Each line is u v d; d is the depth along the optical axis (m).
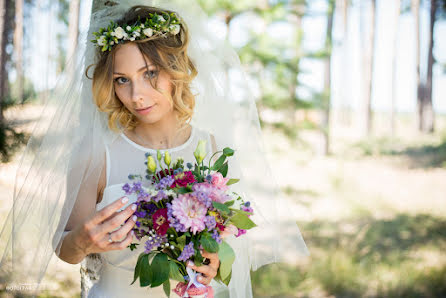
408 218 6.50
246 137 1.74
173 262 1.27
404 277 4.41
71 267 3.59
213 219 1.19
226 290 1.77
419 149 12.84
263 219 1.74
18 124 4.08
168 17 1.45
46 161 1.42
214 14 4.32
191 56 1.66
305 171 8.78
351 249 5.18
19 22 9.08
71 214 1.39
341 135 16.69
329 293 4.12
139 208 1.25
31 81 5.69
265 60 4.48
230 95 1.73
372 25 17.05
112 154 1.49
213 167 1.36
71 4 8.34
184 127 1.61
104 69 1.37
